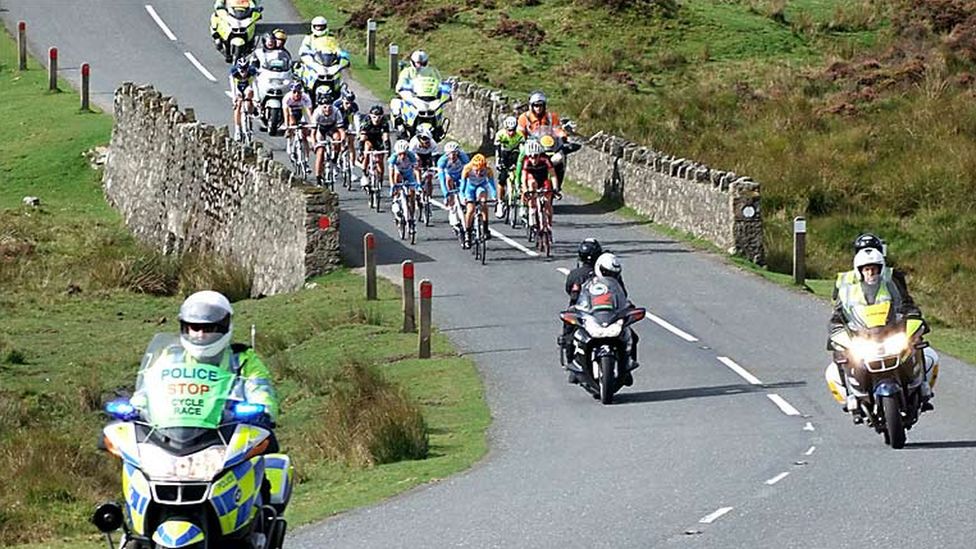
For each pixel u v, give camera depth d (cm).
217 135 9050
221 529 2397
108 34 13400
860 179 9800
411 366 5728
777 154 10338
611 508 3338
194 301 2447
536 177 7881
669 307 6569
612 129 11144
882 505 3241
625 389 5112
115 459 4728
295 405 5359
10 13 13888
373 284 7056
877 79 11794
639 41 13175
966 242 8819
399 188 8212
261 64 10631
